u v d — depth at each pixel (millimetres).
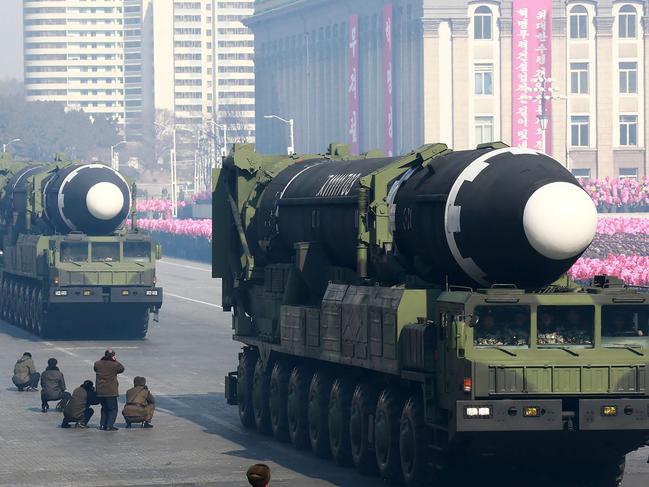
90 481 59750
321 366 65125
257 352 74250
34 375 92000
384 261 58406
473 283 54938
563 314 52625
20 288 130625
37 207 122125
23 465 64000
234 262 76375
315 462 63250
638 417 51188
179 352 111125
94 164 118438
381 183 58906
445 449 52719
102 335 123812
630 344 52875
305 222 66500
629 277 109875
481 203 52938
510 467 56312
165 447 68500
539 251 52438
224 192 77188
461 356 51156
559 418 50719
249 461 63938
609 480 55938
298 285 67062
